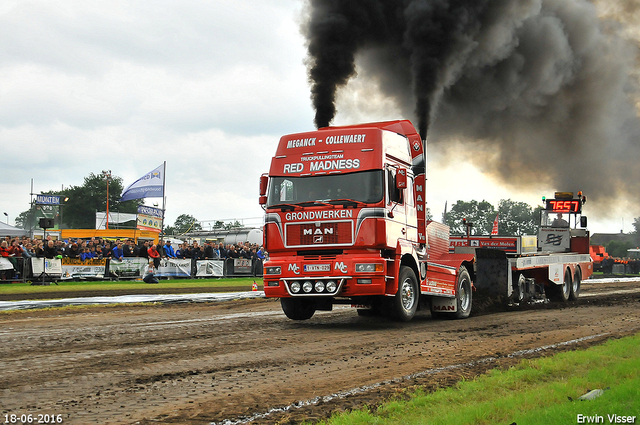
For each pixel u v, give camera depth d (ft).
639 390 18.21
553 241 74.08
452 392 19.77
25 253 71.10
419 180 43.88
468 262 50.70
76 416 17.46
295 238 38.40
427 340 32.96
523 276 58.13
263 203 39.75
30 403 18.83
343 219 37.37
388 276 38.40
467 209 286.87
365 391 20.58
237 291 70.18
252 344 30.91
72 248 75.20
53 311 47.80
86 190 349.20
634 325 40.09
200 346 30.04
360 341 32.42
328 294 37.32
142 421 17.02
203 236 176.45
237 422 16.97
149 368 24.30
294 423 16.80
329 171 38.47
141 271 80.94
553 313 49.49
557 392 19.03
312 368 24.70
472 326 40.22
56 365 24.79
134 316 45.27
